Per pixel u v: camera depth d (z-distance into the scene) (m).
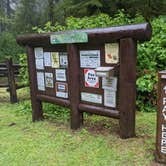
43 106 5.88
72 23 6.73
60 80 4.85
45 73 5.12
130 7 10.30
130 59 3.84
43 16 21.02
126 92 3.93
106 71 3.94
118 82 4.03
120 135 4.15
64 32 4.53
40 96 5.24
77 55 4.48
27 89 8.28
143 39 3.70
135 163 3.50
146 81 5.62
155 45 6.07
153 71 5.82
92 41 4.16
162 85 3.29
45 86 5.18
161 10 10.27
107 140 4.14
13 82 7.27
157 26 6.54
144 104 5.76
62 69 4.77
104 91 4.23
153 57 5.97
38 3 24.44
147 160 3.54
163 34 6.27
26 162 3.73
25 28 22.66
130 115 4.03
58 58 4.80
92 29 4.18
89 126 4.77
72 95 4.61
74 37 4.36
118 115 4.09
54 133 4.62
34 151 4.02
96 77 4.28
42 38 4.88
